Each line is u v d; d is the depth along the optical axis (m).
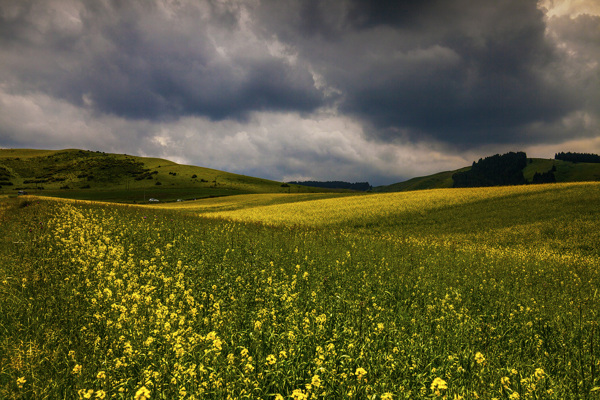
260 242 15.78
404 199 54.09
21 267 8.62
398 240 23.34
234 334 5.32
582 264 16.89
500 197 49.84
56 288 7.37
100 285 7.34
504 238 29.67
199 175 174.62
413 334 5.85
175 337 4.62
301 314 6.38
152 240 13.35
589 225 31.61
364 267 12.31
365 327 5.90
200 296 7.72
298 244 16.58
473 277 12.29
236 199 83.81
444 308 7.60
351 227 36.66
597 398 4.22
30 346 4.59
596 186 51.09
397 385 4.13
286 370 4.40
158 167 184.38
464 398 3.94
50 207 21.58
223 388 3.79
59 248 11.08
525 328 6.93
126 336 5.12
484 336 6.32
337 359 4.60
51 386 4.09
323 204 54.34
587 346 6.02
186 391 3.69
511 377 4.68
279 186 172.62
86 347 5.04
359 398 3.85
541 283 11.97
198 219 24.81
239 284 8.48
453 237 30.72
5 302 6.45
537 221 35.09
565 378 4.81
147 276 8.70
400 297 9.08
